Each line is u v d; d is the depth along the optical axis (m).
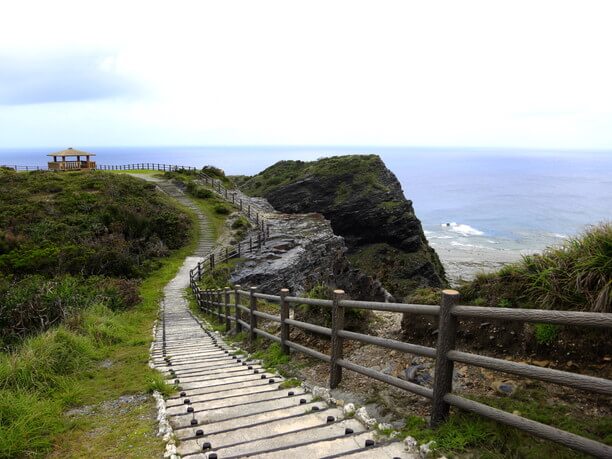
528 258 5.05
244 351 8.57
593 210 129.25
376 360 5.45
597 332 3.86
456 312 3.34
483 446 3.08
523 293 4.77
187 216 40.97
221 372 6.70
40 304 11.84
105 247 27.23
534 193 182.00
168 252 33.16
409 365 5.05
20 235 28.78
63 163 58.78
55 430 4.28
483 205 147.00
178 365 7.43
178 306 19.36
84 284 17.39
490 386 4.04
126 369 7.01
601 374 3.71
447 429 3.32
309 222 42.34
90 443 4.01
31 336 10.48
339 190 59.22
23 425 4.10
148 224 35.62
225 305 12.34
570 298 4.16
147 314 16.09
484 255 69.94
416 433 3.45
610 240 4.10
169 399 5.20
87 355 7.51
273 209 55.75
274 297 7.38
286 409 4.48
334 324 4.99
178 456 3.43
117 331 10.62
